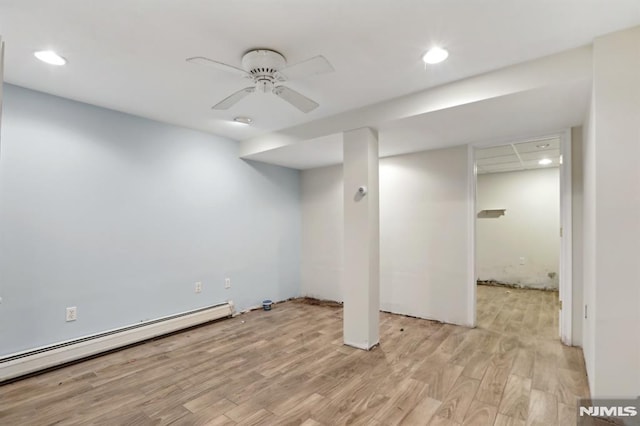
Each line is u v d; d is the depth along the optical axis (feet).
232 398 7.04
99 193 9.69
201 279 12.37
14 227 8.15
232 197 13.58
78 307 9.21
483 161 16.55
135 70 7.48
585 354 8.41
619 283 5.95
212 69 7.40
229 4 5.19
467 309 11.81
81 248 9.30
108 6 5.22
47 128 8.73
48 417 6.38
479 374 8.06
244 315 13.41
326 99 9.12
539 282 18.62
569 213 9.78
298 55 6.77
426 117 8.85
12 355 7.91
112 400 6.98
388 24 5.74
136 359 9.04
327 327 11.78
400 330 11.39
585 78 6.45
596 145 6.13
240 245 13.88
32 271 8.42
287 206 16.28
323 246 16.11
